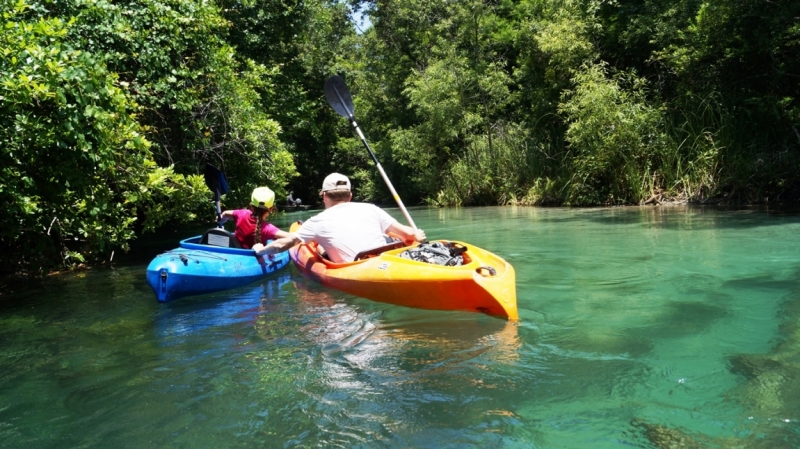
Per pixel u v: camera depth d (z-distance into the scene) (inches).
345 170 994.7
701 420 75.7
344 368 102.7
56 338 132.3
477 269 144.2
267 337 125.6
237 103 334.0
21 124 174.4
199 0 316.5
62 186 203.6
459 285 135.5
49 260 235.3
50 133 176.7
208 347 120.0
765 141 434.9
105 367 109.8
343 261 177.6
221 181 260.2
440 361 104.0
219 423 82.4
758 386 85.5
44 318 152.8
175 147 325.1
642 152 484.4
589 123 492.4
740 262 183.8
